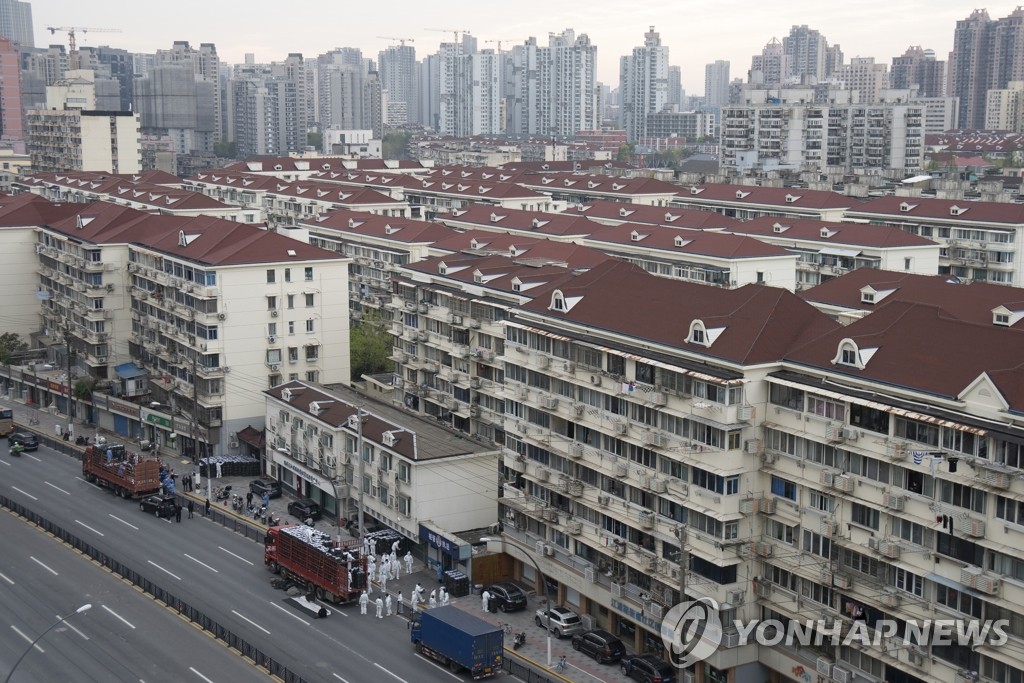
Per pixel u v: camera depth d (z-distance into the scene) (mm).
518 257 168250
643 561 100562
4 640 102875
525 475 117000
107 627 106188
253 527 134375
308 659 100000
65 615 108688
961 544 78812
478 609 113375
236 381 162750
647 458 100812
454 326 153000
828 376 89250
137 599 113188
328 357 169625
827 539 88188
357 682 95438
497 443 145000
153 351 179125
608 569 106500
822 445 88500
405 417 139375
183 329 168250
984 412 78562
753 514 93688
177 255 169625
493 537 120562
